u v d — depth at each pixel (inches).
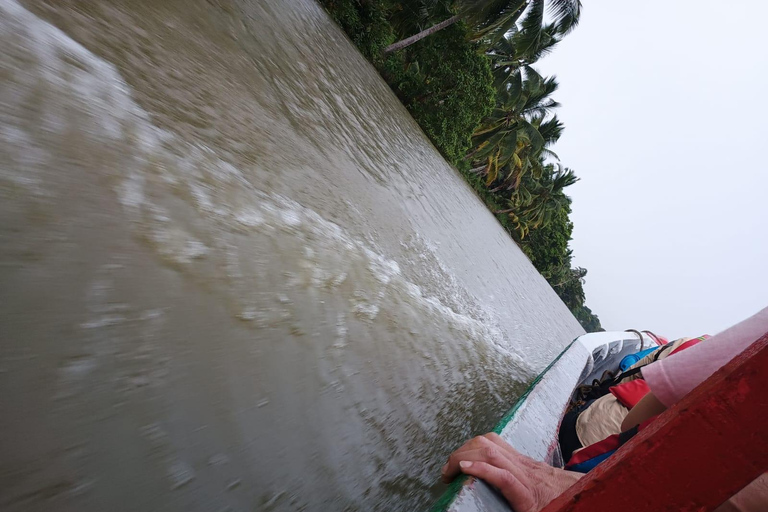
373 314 80.4
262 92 157.4
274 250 68.4
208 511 36.4
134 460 35.0
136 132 64.0
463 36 698.2
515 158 1080.8
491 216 972.6
